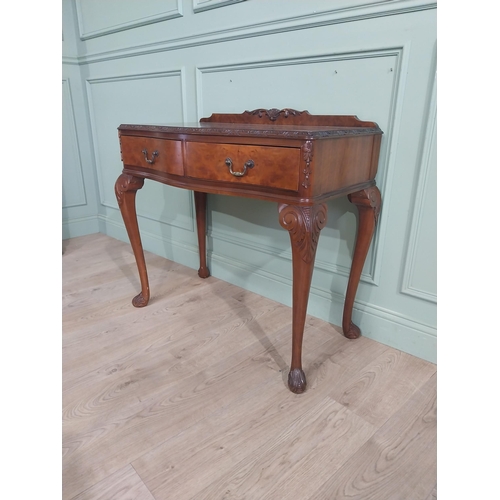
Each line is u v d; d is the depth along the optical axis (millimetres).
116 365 1182
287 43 1277
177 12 1564
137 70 1878
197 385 1091
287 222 909
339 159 944
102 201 2463
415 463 836
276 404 1016
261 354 1237
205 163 1041
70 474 806
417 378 1121
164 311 1517
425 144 1060
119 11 1843
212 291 1694
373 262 1266
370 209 1141
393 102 1094
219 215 1732
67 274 1875
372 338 1324
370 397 1041
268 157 905
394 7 1022
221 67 1484
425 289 1170
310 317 1478
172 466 829
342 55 1153
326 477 803
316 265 1417
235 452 865
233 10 1391
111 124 2174
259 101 1415
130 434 916
